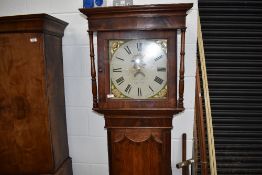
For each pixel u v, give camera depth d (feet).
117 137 4.98
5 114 4.49
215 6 5.31
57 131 4.88
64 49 5.24
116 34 4.54
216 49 5.40
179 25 4.36
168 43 4.48
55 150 4.74
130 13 4.36
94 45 5.10
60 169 4.87
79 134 5.50
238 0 5.28
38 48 4.29
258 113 5.50
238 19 5.32
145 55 4.59
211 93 5.51
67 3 5.14
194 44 4.90
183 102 5.04
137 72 4.64
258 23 5.33
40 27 4.20
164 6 4.22
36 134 4.52
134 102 4.68
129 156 5.03
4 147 4.58
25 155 4.58
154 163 5.01
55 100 4.80
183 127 5.20
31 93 4.41
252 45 5.37
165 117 4.78
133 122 4.88
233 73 5.44
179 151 5.28
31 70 4.35
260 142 5.58
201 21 5.35
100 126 5.44
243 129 5.56
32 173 4.63
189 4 4.17
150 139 4.93
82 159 5.58
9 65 4.35
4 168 4.64
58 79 4.97
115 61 4.66
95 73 4.74
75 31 5.19
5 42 4.30
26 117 4.47
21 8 5.24
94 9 4.34
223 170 5.65
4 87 4.42
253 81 5.44
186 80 5.03
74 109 5.42
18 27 4.24
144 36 4.51
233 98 5.49
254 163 5.63
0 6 5.28
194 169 4.99
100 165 5.57
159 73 4.60
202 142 4.39
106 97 4.71
